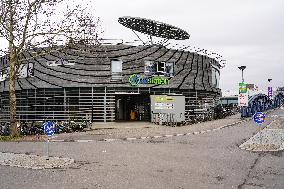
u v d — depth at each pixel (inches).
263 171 425.7
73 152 603.2
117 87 1389.0
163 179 383.9
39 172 427.5
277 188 340.8
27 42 909.8
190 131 1018.1
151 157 544.4
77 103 1378.0
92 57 1384.1
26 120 1421.0
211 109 1681.8
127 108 1587.1
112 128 1122.0
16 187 348.5
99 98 1384.1
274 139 759.7
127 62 1400.1
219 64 1882.4
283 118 1574.8
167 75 1456.7
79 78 1374.3
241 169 439.8
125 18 1320.1
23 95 1448.1
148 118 1475.1
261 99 2182.6
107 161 507.2
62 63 1369.3
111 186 351.9
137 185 355.6
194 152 597.6
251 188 340.5
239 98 1175.0
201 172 422.3
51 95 1400.1
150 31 1466.5
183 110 1424.7
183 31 1478.8
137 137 861.8
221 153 583.8
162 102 1396.4
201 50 1529.3
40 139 835.4
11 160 509.0
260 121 671.1
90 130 1069.8
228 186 349.4
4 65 1473.9
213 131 1016.2
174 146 684.1
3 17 888.3
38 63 1412.4
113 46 1395.2
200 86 1569.9
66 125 1050.1
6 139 836.0
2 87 1549.0
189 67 1525.6
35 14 898.1
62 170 439.8
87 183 365.7
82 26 925.8
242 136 862.5
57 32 908.6
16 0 880.3
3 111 1551.4
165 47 1465.3
